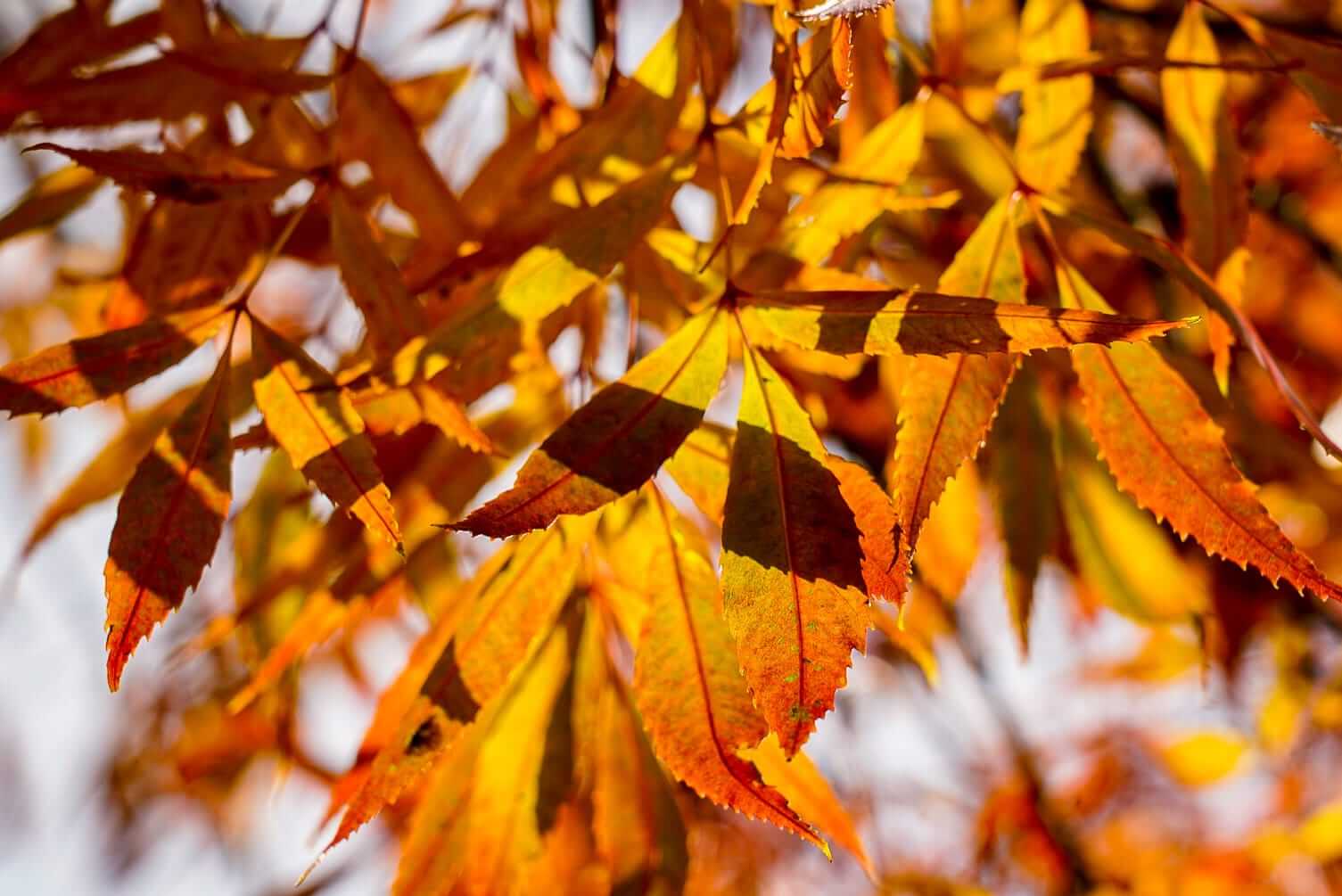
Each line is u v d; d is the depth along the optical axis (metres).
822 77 0.50
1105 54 0.55
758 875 1.09
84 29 0.59
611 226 0.53
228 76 0.56
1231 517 0.51
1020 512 0.63
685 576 0.51
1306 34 0.56
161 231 0.59
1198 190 0.57
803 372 0.60
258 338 0.53
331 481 0.51
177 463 0.52
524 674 0.59
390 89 0.58
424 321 0.55
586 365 0.59
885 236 0.70
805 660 0.48
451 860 0.57
